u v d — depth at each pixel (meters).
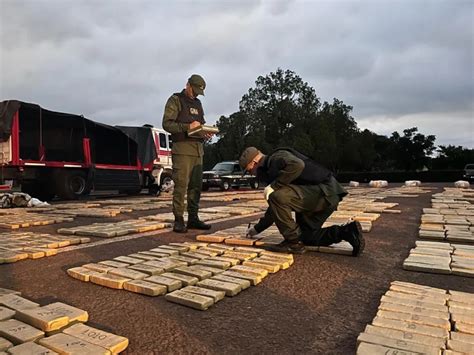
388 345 1.98
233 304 2.76
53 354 1.93
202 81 5.63
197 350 2.10
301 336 2.27
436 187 21.28
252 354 2.06
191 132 5.35
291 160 3.78
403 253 4.26
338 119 51.88
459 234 5.11
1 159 11.23
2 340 2.07
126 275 3.22
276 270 3.52
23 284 3.22
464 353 1.90
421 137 54.53
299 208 3.99
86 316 2.42
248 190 21.28
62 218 7.14
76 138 13.10
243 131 50.22
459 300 2.65
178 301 2.74
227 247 4.33
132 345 2.15
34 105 11.44
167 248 4.24
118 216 7.91
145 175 15.81
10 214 8.00
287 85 50.88
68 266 3.78
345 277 3.38
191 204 5.81
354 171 51.66
